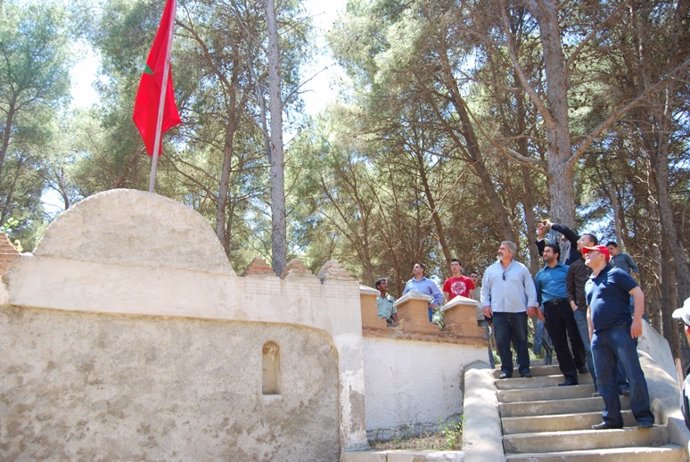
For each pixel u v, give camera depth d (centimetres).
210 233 735
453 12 1363
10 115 1934
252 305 739
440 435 786
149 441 657
